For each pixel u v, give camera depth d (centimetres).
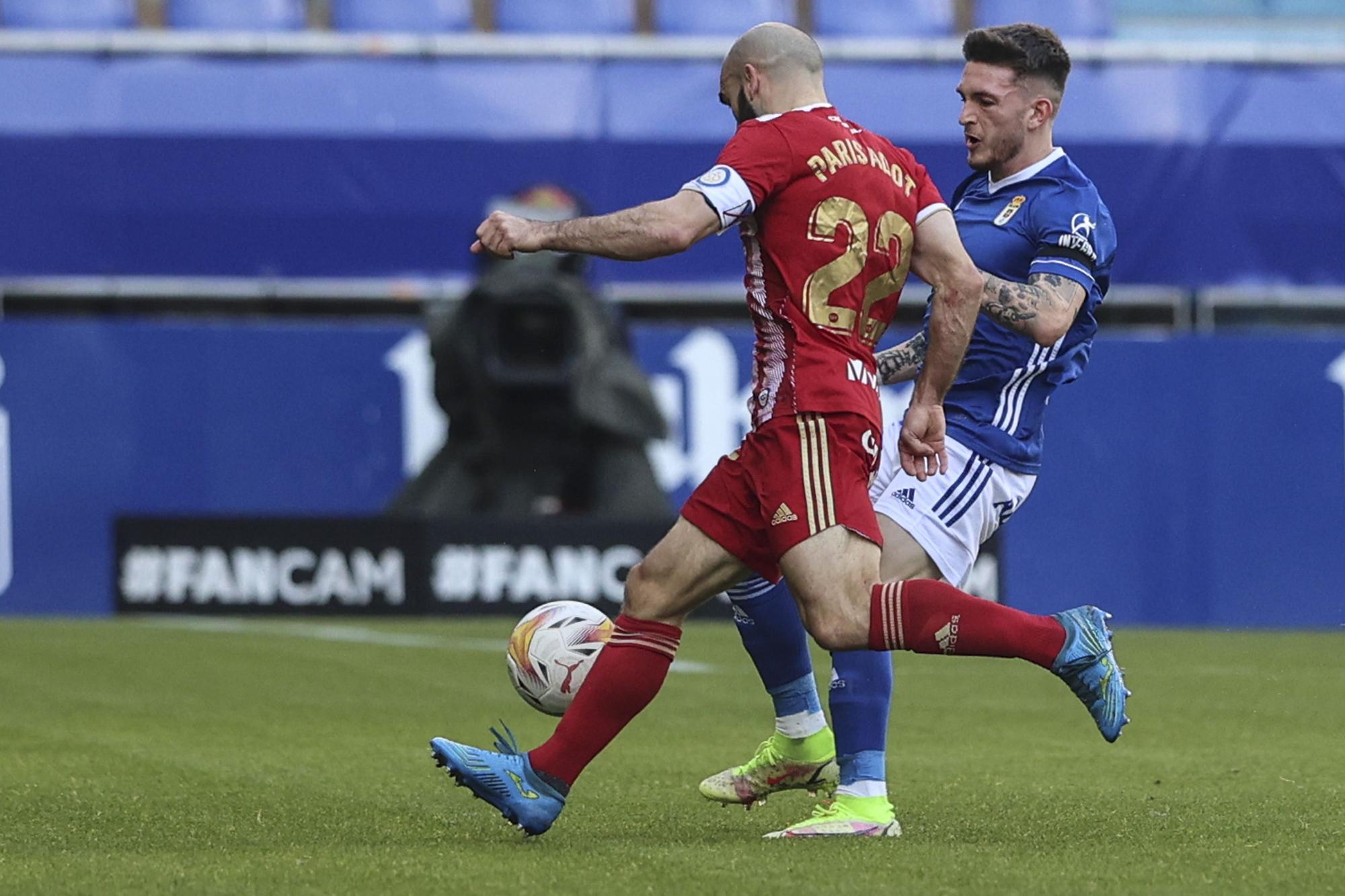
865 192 1462
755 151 1438
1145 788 1922
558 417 4869
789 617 1694
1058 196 1722
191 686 3128
